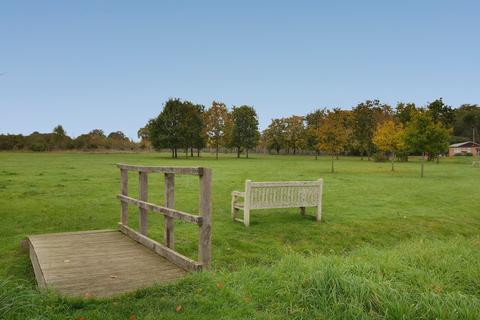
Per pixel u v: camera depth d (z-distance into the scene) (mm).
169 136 78062
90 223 12188
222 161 59094
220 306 4785
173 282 5637
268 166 45250
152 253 7668
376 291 4727
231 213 13422
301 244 10406
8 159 55875
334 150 37781
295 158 79938
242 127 82812
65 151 113688
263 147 119438
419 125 33281
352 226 12203
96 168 36750
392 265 6121
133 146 128375
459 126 132625
